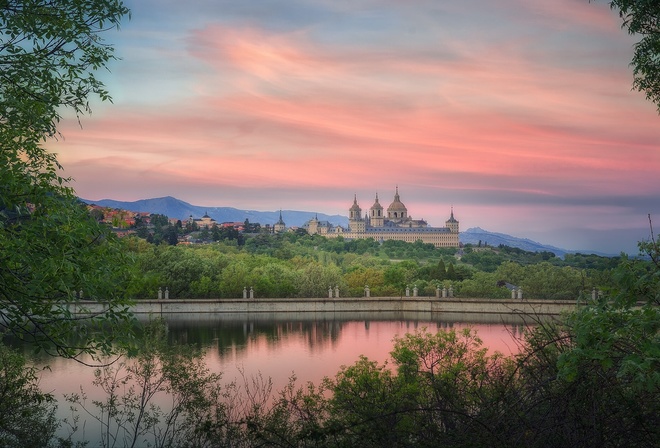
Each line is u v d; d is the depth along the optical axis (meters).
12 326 19.84
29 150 21.00
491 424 11.00
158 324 26.84
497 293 146.75
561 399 10.68
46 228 18.89
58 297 20.09
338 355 72.38
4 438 22.50
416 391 19.52
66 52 21.94
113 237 20.88
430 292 163.25
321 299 143.00
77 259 19.59
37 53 21.55
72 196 20.70
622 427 10.47
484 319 126.12
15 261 19.45
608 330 10.43
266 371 58.59
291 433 16.48
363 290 161.75
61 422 32.78
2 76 20.88
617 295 10.70
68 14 21.61
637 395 10.50
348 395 20.39
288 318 131.62
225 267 167.50
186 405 22.56
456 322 119.62
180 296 153.00
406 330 106.81
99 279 20.05
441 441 11.59
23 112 20.94
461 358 24.48
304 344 86.25
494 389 12.16
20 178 19.02
